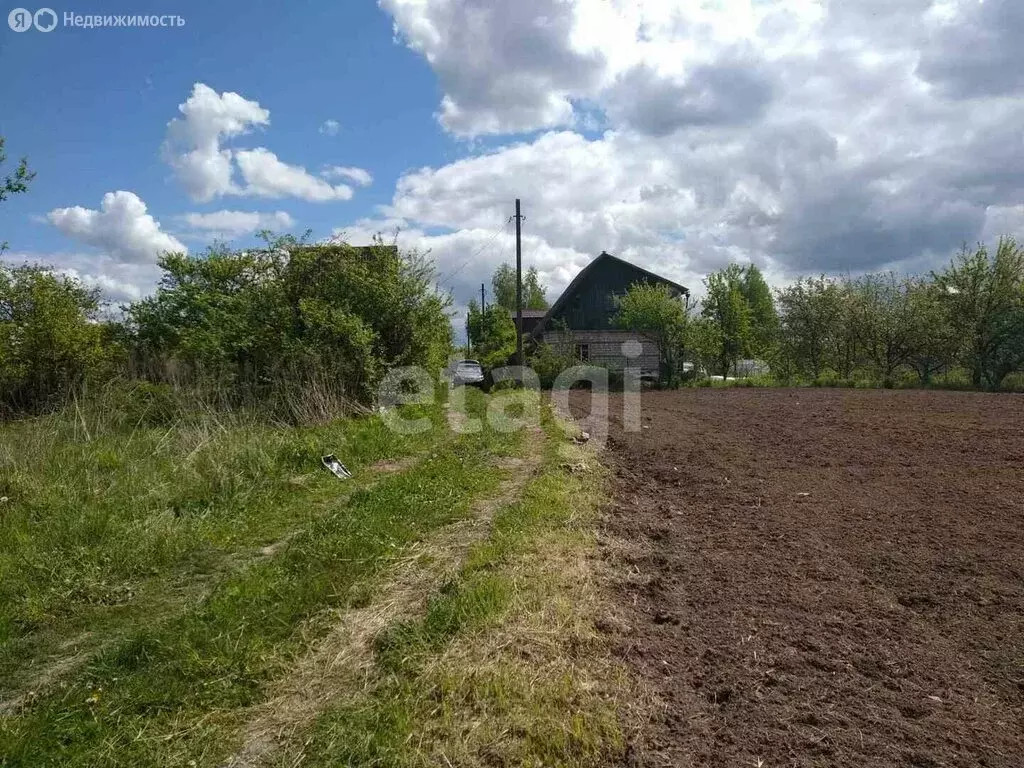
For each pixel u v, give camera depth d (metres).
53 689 3.61
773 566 4.81
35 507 6.51
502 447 9.74
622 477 8.02
